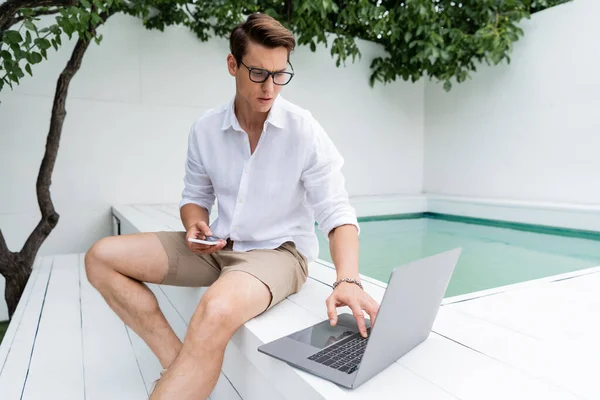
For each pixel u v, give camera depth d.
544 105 4.31
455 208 4.75
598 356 0.97
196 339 0.97
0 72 3.36
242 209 1.33
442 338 1.07
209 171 1.38
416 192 5.68
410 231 4.14
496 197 4.82
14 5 2.31
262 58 1.09
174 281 1.34
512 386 0.83
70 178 3.71
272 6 4.12
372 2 4.60
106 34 3.78
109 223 3.88
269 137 1.28
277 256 1.27
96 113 3.77
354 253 1.18
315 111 4.87
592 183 3.95
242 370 1.23
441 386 0.83
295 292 1.39
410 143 5.59
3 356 1.72
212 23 4.25
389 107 5.39
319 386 0.82
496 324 1.17
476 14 4.49
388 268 2.76
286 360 0.91
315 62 4.83
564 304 1.34
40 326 2.02
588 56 3.93
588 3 3.91
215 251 1.35
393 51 5.10
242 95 1.18
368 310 1.00
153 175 4.05
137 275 1.28
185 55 4.14
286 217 1.39
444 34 4.59
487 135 4.89
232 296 1.02
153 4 3.76
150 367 1.66
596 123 3.89
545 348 1.01
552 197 4.29
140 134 3.98
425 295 0.93
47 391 1.47
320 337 1.02
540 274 2.51
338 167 1.33
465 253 3.17
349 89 5.08
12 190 3.48
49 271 2.94
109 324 2.06
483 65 4.88
